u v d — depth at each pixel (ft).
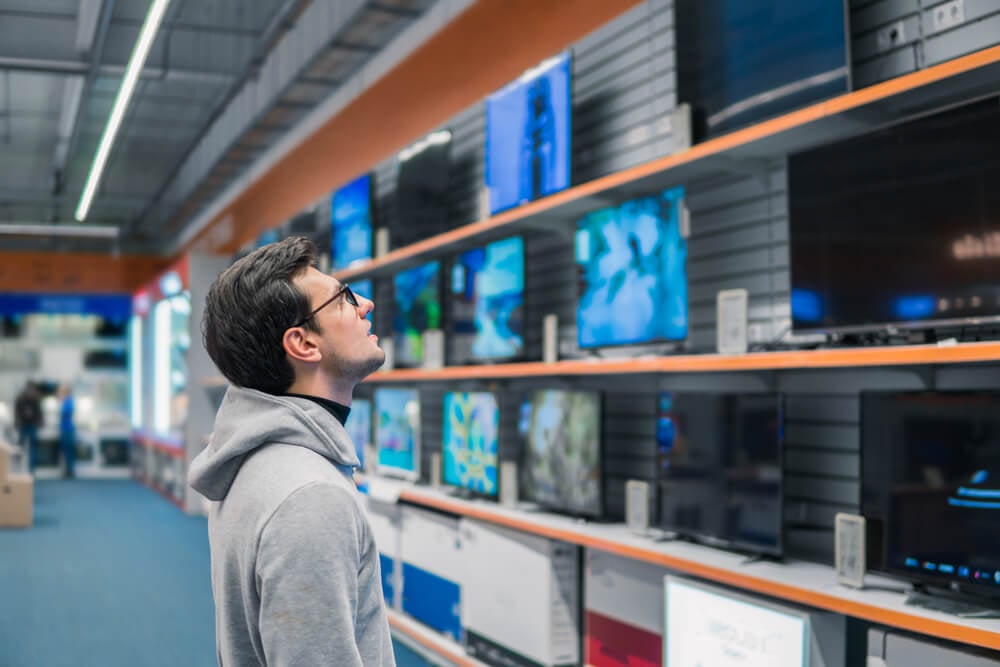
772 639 8.47
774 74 9.52
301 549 3.37
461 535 14.33
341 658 3.34
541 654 12.16
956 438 7.37
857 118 8.29
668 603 9.87
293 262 4.03
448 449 16.21
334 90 23.84
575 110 15.03
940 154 7.63
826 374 9.87
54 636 16.89
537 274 16.01
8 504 30.04
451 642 14.78
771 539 9.25
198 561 24.44
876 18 9.62
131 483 44.83
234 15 23.31
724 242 11.61
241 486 3.67
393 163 22.43
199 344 35.06
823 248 8.70
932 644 7.09
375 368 4.15
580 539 11.43
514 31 15.58
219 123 31.89
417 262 18.70
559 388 13.25
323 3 21.77
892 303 8.00
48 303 46.55
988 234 7.21
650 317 11.38
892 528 7.88
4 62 23.45
